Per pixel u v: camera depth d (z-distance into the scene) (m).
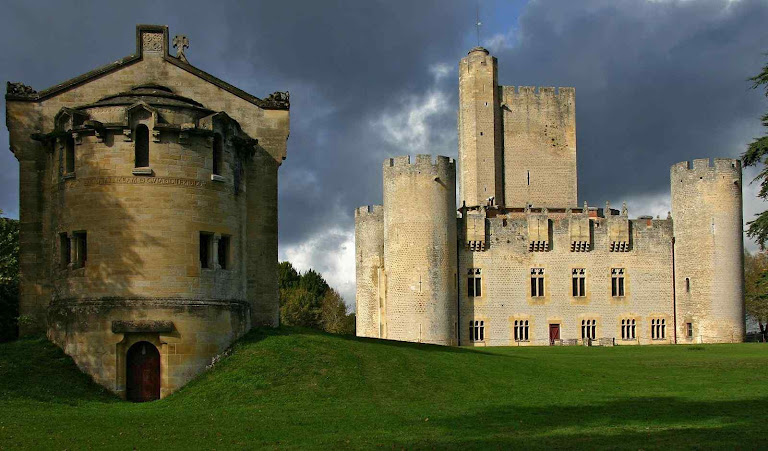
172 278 40.25
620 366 53.56
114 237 40.06
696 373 50.19
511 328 95.94
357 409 35.06
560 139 113.94
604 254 98.31
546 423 31.59
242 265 44.44
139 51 47.00
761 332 118.69
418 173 91.44
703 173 96.56
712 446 25.94
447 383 41.12
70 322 40.53
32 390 37.28
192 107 41.72
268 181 48.22
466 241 95.69
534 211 107.62
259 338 43.56
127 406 37.00
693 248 97.00
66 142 42.12
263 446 27.30
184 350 40.03
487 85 111.50
